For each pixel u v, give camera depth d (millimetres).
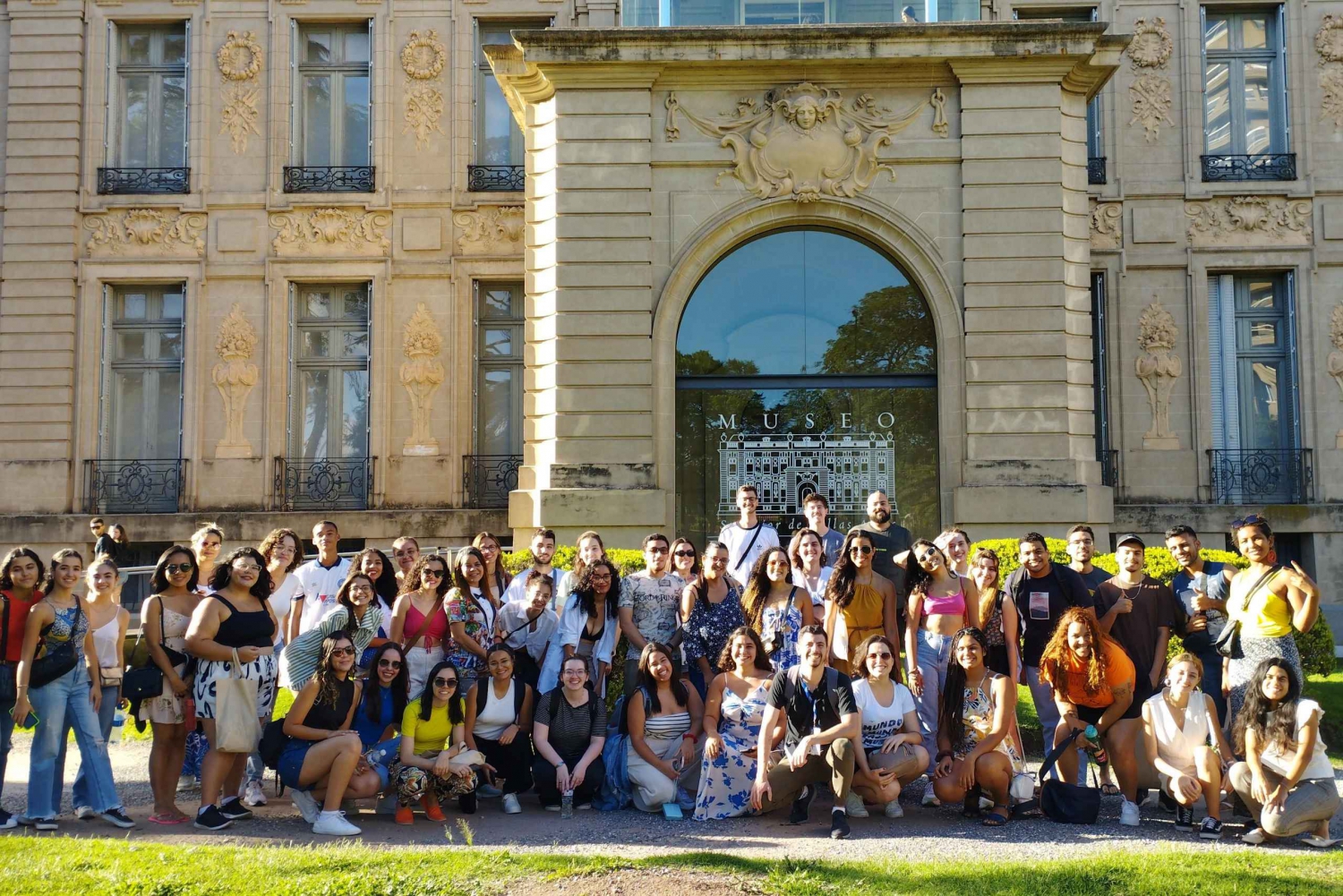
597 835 7723
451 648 9047
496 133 20328
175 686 8070
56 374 19406
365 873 6355
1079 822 8016
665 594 9383
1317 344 18953
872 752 8164
